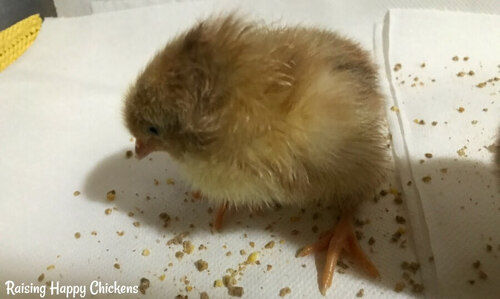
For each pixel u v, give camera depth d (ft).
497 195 0.50
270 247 0.49
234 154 0.40
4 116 0.64
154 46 0.74
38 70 0.71
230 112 0.38
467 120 0.57
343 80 0.41
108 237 0.51
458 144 0.55
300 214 0.52
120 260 0.49
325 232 0.49
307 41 0.43
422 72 0.64
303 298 0.45
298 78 0.39
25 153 0.59
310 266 0.47
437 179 0.52
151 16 0.78
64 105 0.65
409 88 0.62
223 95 0.38
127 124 0.44
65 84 0.69
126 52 0.74
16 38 0.73
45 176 0.57
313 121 0.39
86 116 0.64
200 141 0.39
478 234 0.47
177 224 0.52
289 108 0.38
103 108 0.65
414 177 0.52
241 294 0.45
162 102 0.39
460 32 0.68
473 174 0.52
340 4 0.76
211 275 0.47
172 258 0.49
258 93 0.38
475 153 0.54
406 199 0.51
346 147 0.41
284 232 0.51
